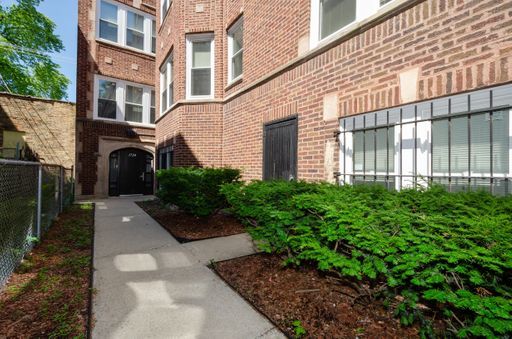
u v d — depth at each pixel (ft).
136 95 43.83
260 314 7.83
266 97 19.06
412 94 10.06
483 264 5.20
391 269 6.76
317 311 7.72
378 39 11.43
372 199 8.75
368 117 12.61
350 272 7.20
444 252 5.56
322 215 9.16
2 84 50.85
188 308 8.18
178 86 27.94
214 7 26.96
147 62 44.34
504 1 7.82
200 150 26.14
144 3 44.27
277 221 9.93
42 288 9.41
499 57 7.86
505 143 8.53
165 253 13.04
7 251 10.30
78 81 38.04
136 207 28.30
